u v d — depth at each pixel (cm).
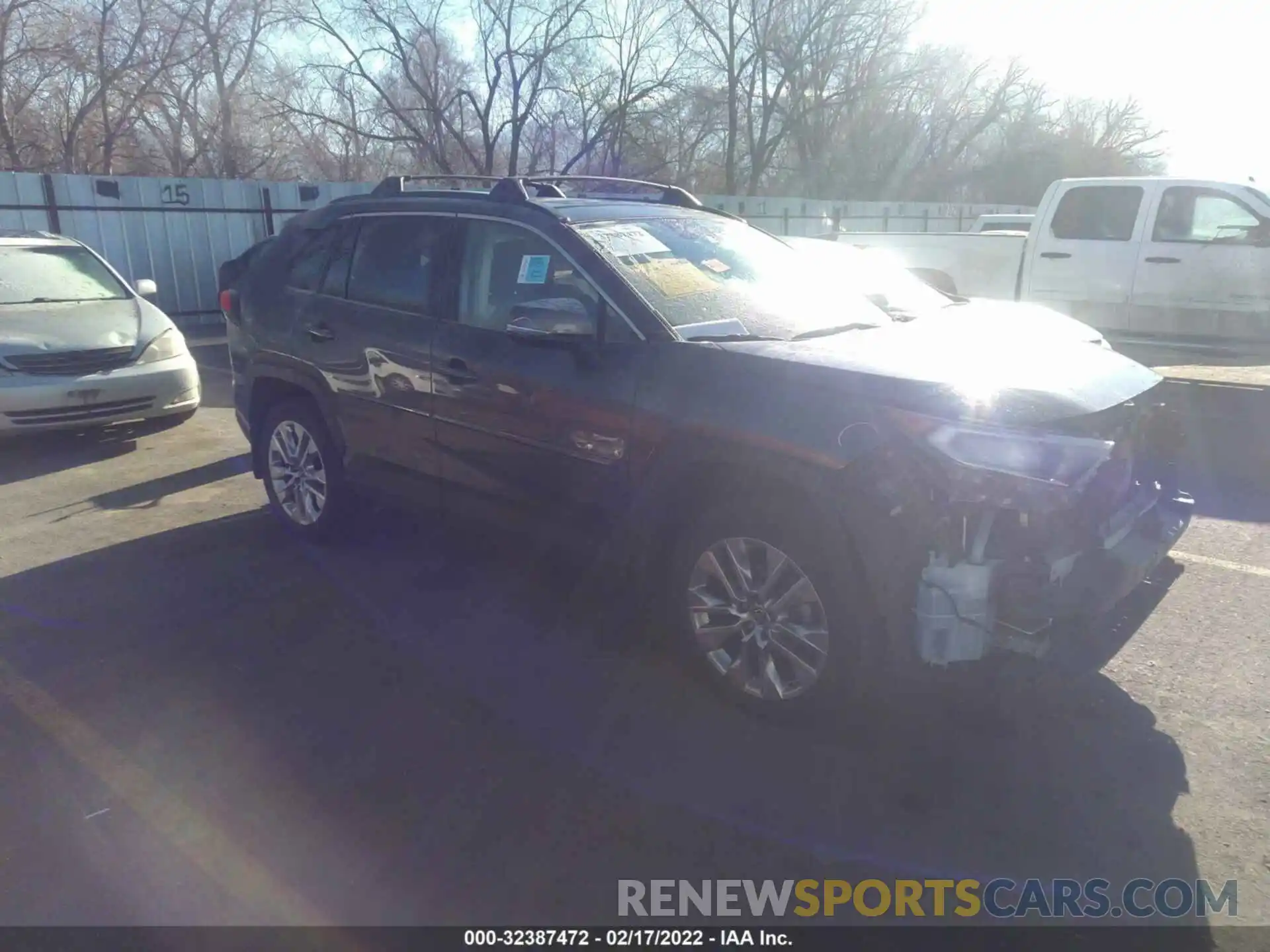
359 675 423
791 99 3494
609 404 403
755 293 451
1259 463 743
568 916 283
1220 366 992
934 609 324
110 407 793
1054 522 326
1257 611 473
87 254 926
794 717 368
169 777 350
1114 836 312
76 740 374
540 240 444
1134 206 967
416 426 488
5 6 2477
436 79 2842
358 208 541
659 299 415
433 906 287
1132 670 417
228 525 621
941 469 324
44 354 768
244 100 2931
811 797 334
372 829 321
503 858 307
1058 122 4756
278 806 333
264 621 478
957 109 4028
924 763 352
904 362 363
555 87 2891
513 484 448
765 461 356
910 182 4081
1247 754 353
